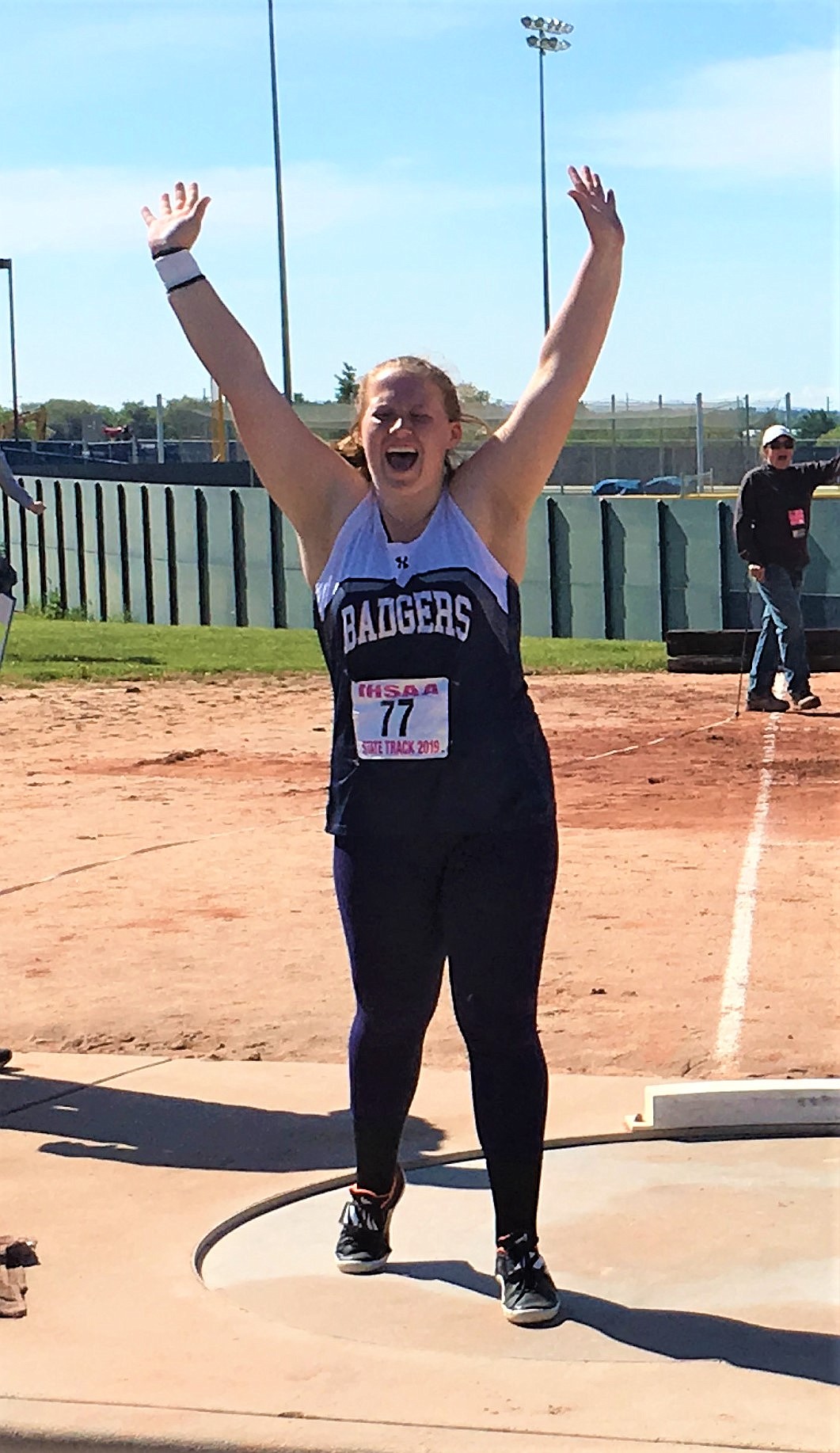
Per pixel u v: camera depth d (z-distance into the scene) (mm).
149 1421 3480
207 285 4305
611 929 7559
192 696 18422
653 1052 5867
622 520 26672
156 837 10148
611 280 4172
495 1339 3895
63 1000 6723
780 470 15461
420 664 3918
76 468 45125
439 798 3932
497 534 4090
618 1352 3805
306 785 12141
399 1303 4113
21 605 38031
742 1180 4824
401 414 3928
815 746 13562
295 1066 5949
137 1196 4805
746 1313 3984
